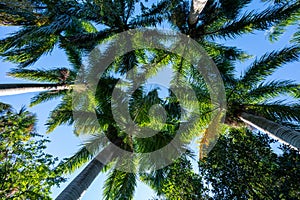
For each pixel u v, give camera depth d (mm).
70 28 12086
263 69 9750
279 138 7387
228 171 5418
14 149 5871
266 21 9953
